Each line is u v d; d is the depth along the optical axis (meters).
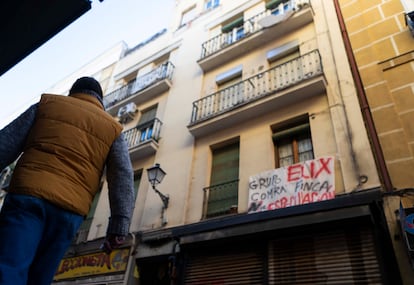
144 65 15.55
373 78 7.34
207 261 6.75
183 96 11.66
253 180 7.61
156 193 9.34
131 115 13.17
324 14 9.57
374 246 5.09
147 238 8.31
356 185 6.08
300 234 5.82
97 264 8.87
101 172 1.82
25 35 2.41
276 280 5.68
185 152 9.76
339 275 5.18
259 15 11.76
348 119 7.02
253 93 9.38
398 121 6.43
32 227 1.32
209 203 8.23
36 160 1.52
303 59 8.94
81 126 1.78
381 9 8.49
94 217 10.45
